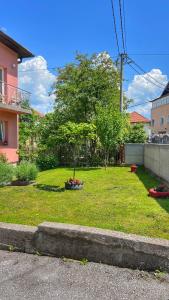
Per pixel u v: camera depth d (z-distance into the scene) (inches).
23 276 120.8
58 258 137.3
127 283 116.0
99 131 554.6
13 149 556.7
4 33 455.5
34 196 284.7
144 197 279.4
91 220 198.5
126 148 628.1
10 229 144.5
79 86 661.9
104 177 427.8
